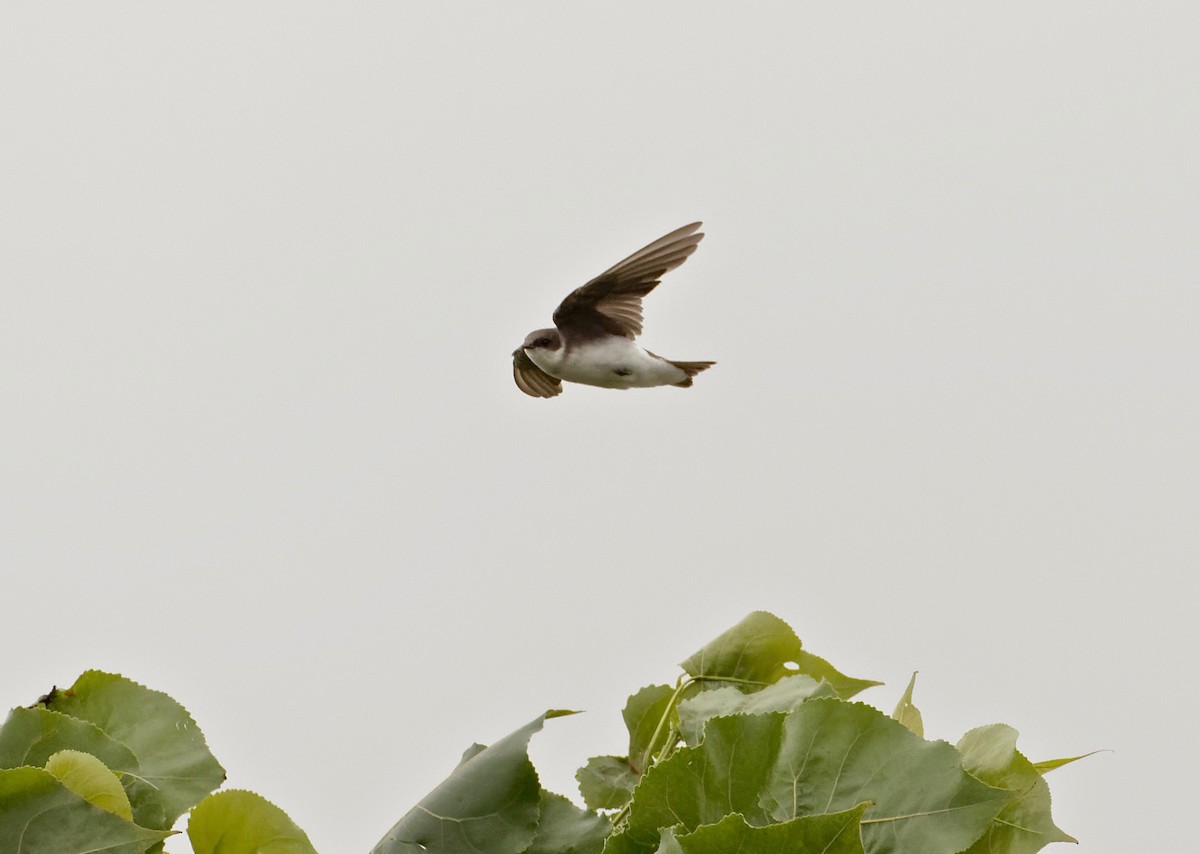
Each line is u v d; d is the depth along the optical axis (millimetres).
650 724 4895
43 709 4043
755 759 3779
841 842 3359
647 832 3773
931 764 3666
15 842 3455
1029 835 3768
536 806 3877
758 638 4902
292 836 4098
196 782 4129
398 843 3873
